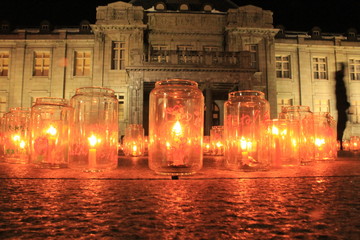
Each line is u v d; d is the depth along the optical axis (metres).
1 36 23.33
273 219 1.07
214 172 2.61
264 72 22.12
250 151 2.70
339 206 1.27
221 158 5.39
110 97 2.77
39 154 2.92
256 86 21.41
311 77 24.00
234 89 18.88
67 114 3.03
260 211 1.19
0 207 1.25
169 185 1.84
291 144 3.25
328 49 24.50
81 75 23.00
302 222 1.03
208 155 6.87
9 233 0.91
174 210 1.20
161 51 17.50
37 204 1.30
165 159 2.33
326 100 24.03
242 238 0.87
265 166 2.73
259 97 2.80
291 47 24.11
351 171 2.71
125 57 21.83
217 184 1.88
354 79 24.89
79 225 1.00
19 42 23.33
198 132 2.40
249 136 2.71
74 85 22.75
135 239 0.86
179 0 24.25
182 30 22.69
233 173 2.53
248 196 1.49
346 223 1.02
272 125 3.28
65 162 2.97
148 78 16.89
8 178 2.17
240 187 1.77
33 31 25.80
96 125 2.66
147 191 1.62
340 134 23.45
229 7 24.55
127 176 2.28
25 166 3.25
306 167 3.18
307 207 1.26
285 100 23.59
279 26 24.98
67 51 23.27
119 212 1.16
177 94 2.36
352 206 1.27
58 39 23.19
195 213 1.15
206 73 17.17
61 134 2.99
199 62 17.59
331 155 4.41
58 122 2.98
